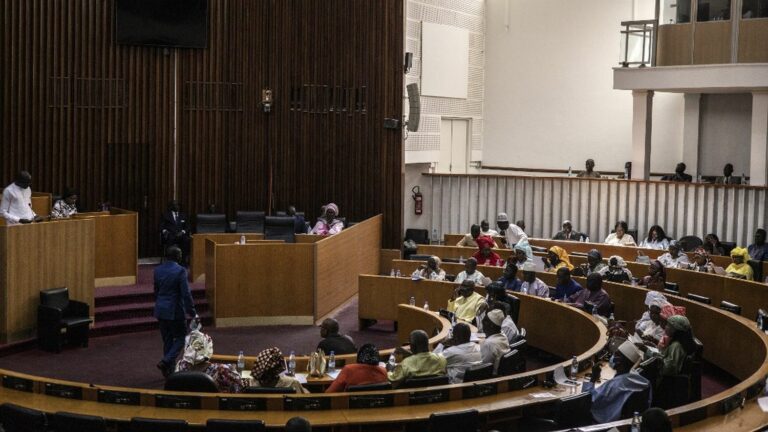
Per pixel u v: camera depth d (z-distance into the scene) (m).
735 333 11.77
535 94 24.50
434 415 7.41
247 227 18.62
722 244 18.12
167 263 12.16
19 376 8.53
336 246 16.52
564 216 21.72
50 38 18.31
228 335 14.69
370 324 15.70
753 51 19.81
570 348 12.65
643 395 8.21
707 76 20.05
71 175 18.64
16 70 18.14
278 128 19.97
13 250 13.20
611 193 21.16
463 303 13.20
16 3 18.05
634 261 18.33
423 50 22.52
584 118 23.92
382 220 19.91
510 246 18.64
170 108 19.27
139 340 14.34
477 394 8.47
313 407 8.01
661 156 23.05
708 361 12.48
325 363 9.60
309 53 19.95
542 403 8.37
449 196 22.73
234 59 19.66
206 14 19.17
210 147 19.61
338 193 20.14
